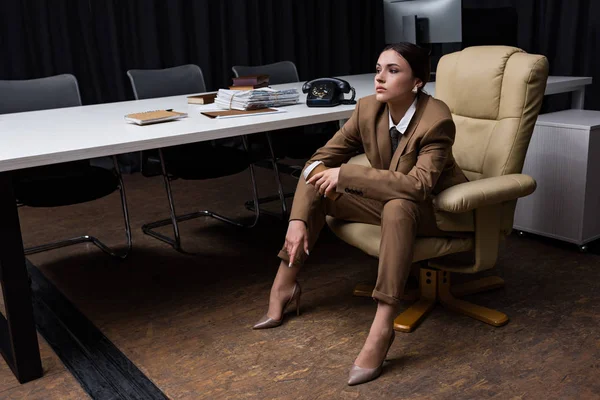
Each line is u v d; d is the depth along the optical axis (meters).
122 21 4.85
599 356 1.98
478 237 2.05
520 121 2.13
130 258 3.05
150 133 2.22
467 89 2.28
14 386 1.96
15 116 2.75
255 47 5.47
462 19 3.68
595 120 2.83
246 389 1.87
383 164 2.06
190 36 5.18
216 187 4.42
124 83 4.91
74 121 2.56
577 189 2.80
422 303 2.31
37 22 4.55
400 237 1.86
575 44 4.56
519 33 4.89
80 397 1.88
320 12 5.73
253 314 2.38
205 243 3.23
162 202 4.07
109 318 2.40
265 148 3.50
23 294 1.92
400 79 1.91
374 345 1.88
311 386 1.87
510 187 1.97
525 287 2.52
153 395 1.86
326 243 3.12
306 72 5.79
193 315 2.39
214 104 2.94
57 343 2.22
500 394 1.79
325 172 2.01
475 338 2.12
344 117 2.65
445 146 1.95
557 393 1.79
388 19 3.95
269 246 3.15
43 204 2.65
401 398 1.79
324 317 2.32
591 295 2.42
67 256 3.12
